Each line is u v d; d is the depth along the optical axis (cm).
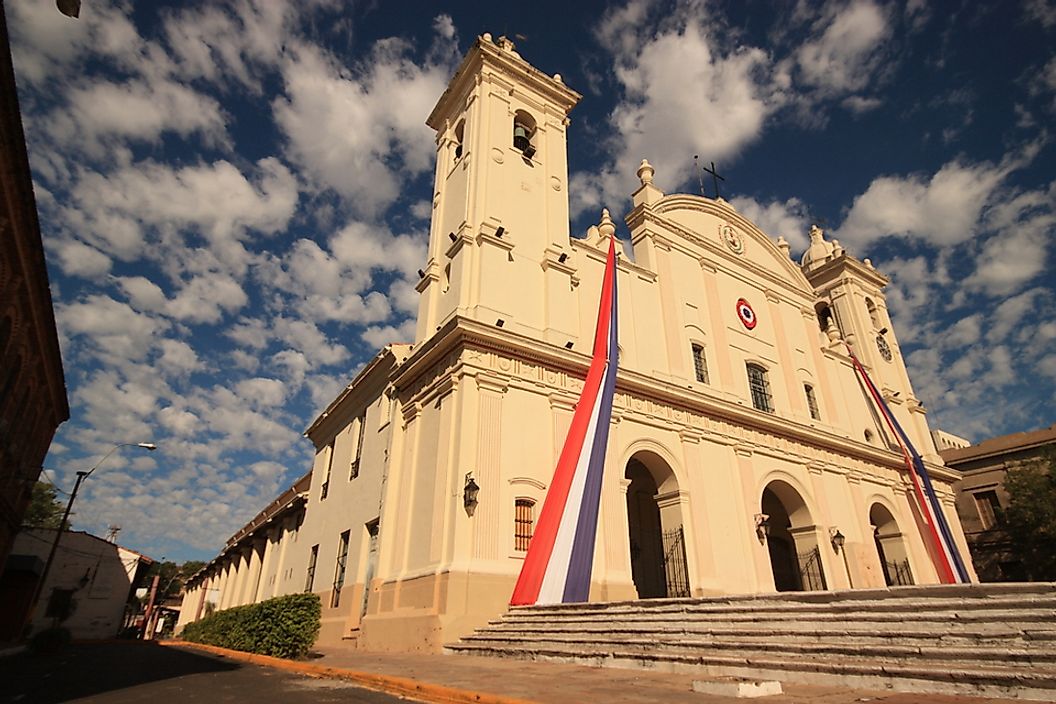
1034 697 527
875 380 3039
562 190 2148
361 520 2011
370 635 1580
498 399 1605
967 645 672
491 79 2172
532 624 1262
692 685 660
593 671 877
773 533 2536
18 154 1212
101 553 3391
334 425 2714
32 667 1176
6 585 2594
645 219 2388
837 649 742
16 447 1961
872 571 2292
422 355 1745
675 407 2031
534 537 1442
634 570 2150
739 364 2398
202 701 677
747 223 2823
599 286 2106
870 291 3419
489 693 659
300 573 2580
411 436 1773
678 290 2342
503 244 1862
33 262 1552
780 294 2777
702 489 1961
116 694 738
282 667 1141
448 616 1324
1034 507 2661
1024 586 712
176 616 6184
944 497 2919
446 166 2217
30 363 1867
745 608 963
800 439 2377
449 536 1435
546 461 1636
